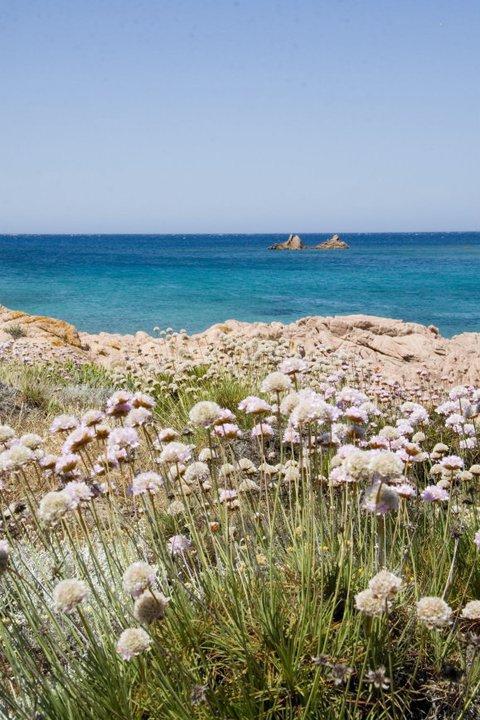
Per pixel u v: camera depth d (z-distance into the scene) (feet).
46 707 9.27
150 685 9.44
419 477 19.74
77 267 312.91
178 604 11.07
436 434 24.86
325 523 13.53
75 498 10.73
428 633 10.80
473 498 15.08
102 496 12.60
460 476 15.15
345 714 9.58
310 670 9.99
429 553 13.10
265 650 10.28
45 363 41.83
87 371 42.60
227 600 11.35
